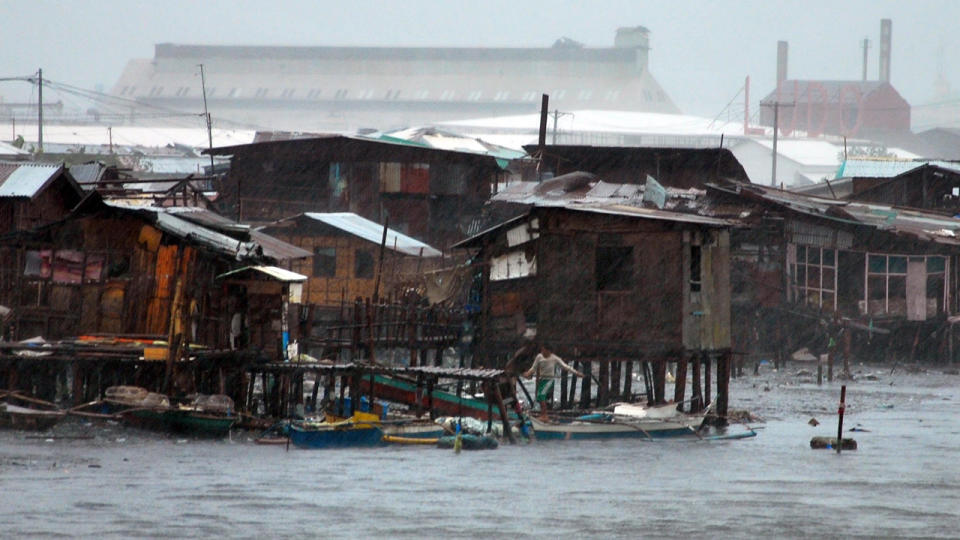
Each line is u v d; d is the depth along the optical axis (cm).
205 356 12975
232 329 13762
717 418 14538
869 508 9800
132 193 18812
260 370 13500
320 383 17388
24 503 9369
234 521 8931
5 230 16150
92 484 10188
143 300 13338
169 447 12244
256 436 13212
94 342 12962
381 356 18838
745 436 13962
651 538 8638
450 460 11844
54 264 13525
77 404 12769
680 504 9838
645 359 14075
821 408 17325
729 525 9081
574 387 14988
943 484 10962
